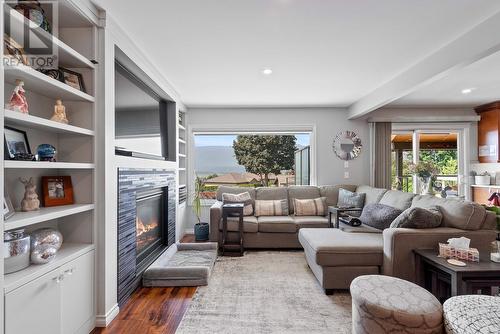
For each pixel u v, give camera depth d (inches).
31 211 65.6
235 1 74.1
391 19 83.0
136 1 74.3
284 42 98.0
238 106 195.8
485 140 191.9
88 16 75.4
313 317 85.8
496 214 104.1
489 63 116.2
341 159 200.4
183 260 131.0
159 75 126.3
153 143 132.8
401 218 101.7
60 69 74.4
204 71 125.8
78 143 80.6
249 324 81.8
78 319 72.0
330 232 124.0
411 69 120.8
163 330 78.9
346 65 119.3
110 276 83.8
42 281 59.1
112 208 85.4
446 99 176.7
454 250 83.0
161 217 142.6
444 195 193.6
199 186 185.2
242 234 151.5
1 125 49.9
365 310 64.9
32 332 56.3
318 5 75.9
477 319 53.0
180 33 91.6
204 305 93.4
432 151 204.4
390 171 195.6
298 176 228.2
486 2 74.4
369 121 195.6
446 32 90.8
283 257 146.1
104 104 81.0
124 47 91.5
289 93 162.7
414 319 59.2
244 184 225.8
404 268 94.4
